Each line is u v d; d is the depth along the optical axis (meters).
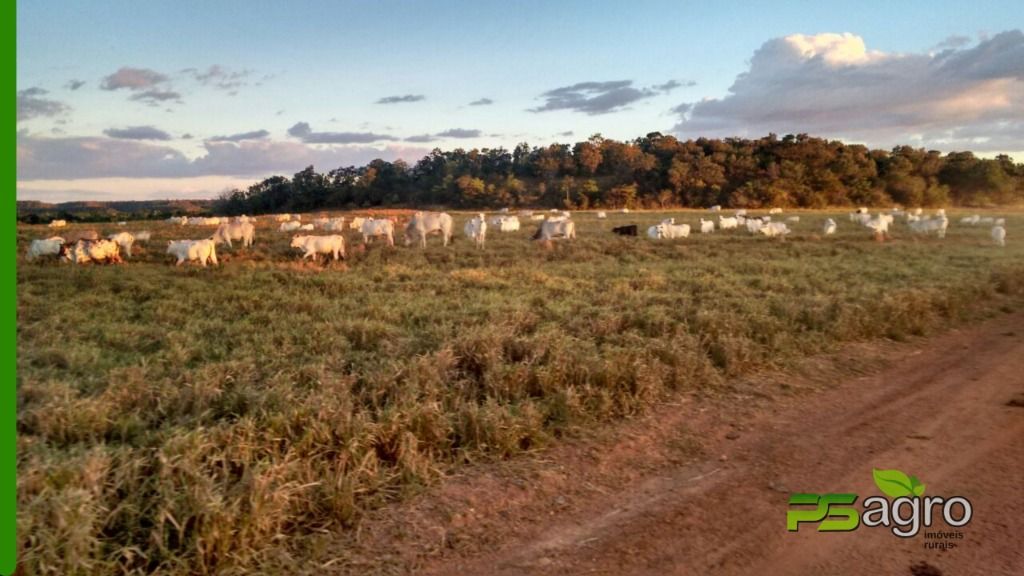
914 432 5.96
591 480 5.07
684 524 4.34
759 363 8.16
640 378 6.85
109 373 6.56
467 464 5.27
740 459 5.43
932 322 10.62
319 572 3.77
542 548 4.08
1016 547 3.98
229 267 16.14
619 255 22.36
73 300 11.38
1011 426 6.07
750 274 16.08
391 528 4.28
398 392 6.05
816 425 6.22
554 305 10.99
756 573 3.76
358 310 10.55
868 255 20.94
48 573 3.39
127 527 3.83
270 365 7.12
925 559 3.87
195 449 4.44
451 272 16.05
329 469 4.70
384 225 26.22
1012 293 13.97
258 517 3.88
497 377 6.62
